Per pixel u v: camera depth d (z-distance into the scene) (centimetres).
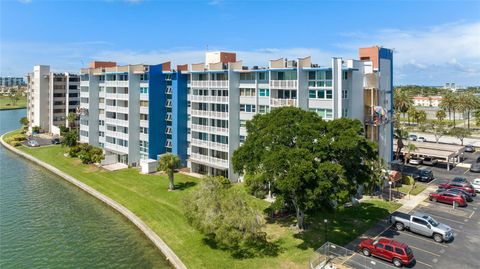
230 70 6894
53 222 5566
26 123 14888
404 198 5894
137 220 5400
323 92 5819
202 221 4128
